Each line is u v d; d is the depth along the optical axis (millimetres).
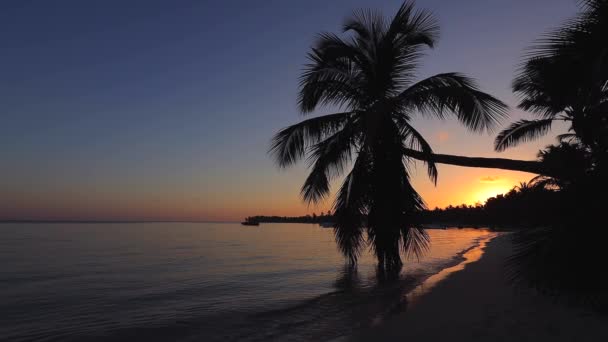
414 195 12086
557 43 5453
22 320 9414
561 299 6688
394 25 12336
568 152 8531
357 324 6887
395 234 12156
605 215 6059
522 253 6973
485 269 13289
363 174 12094
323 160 12203
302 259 25000
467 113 10508
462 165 10500
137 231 108438
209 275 17781
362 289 10961
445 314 6844
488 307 7004
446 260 18672
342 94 12641
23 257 29797
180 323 8500
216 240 58188
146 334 7703
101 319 9289
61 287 15141
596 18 5105
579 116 8602
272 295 11641
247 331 7367
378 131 11625
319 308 8859
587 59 5422
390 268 12469
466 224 138625
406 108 12172
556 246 6254
